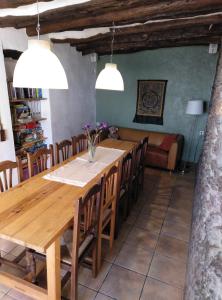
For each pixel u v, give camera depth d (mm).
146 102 5277
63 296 1783
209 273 926
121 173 2381
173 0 2359
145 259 2223
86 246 1756
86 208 1596
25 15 2637
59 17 2760
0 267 2039
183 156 5234
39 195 1831
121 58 5258
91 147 2654
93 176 2225
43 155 2555
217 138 1167
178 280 1991
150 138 5129
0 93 2842
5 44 2975
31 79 1530
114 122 5797
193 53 4613
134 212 3059
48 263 1489
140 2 2334
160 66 4953
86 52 4820
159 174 4477
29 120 3562
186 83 4820
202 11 2549
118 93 5512
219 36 3785
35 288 1641
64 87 1716
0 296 1787
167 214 3029
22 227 1416
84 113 5262
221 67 1915
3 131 2930
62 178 2160
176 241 2500
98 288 1883
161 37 3916
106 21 2773
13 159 3162
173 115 5102
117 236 2527
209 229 1055
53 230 1396
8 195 1816
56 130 4215
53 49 3900
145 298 1812
